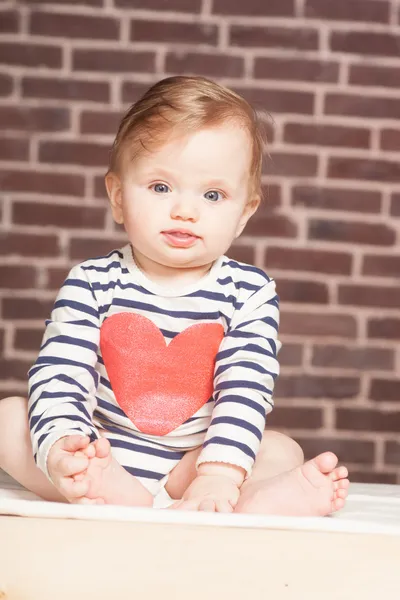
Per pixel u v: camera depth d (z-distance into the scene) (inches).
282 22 116.9
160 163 54.5
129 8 116.3
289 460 56.7
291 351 117.4
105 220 116.9
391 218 117.8
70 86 116.7
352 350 117.8
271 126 117.0
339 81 117.4
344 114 117.4
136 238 55.9
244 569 38.1
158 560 38.6
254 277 59.5
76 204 116.7
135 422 56.2
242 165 56.0
